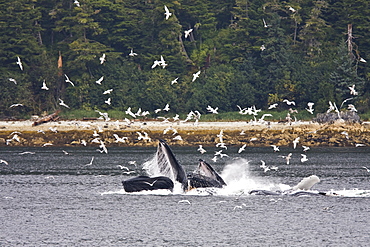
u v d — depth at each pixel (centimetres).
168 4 12656
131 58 12850
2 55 12212
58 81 12269
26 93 11525
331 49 12681
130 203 3628
